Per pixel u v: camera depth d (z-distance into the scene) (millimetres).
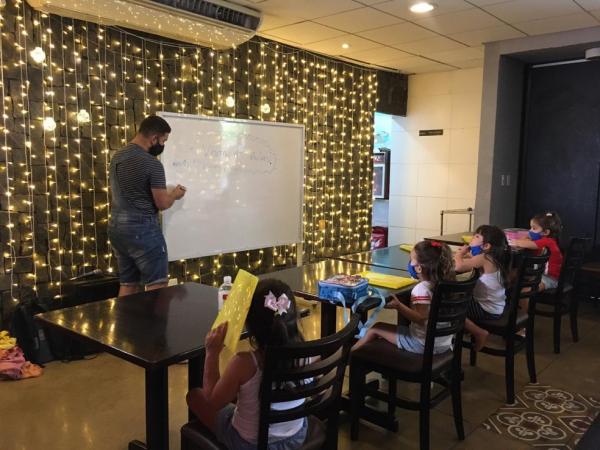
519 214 5500
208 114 4441
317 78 5492
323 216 5789
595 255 4992
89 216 3695
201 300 2164
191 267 4484
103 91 3719
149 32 3818
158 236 3211
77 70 3566
